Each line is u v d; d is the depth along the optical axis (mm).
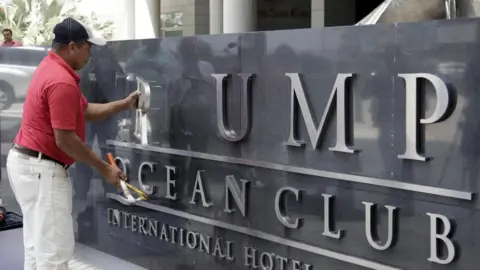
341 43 2936
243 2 10766
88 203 4867
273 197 3371
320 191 3115
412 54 2658
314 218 3154
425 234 2672
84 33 3650
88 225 4895
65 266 3709
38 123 3570
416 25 2635
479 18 2436
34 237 3682
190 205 3947
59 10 12430
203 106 3771
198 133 3826
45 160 3592
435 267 2645
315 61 3062
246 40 3438
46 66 3584
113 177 3707
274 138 3326
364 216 2910
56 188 3611
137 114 4293
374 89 2816
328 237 3090
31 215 3686
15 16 12375
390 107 2760
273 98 3307
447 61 2537
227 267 3723
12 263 4215
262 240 3473
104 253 4746
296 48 3154
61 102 3436
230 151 3605
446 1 3176
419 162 2666
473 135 2479
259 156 3428
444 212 2602
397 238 2783
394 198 2787
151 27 13992
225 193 3672
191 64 3832
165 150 4078
